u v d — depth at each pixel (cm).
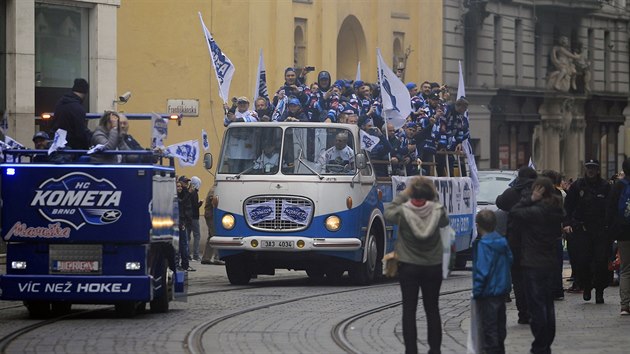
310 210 3944
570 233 3512
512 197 2953
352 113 4166
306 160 3988
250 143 4028
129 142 3128
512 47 10269
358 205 3994
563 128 11106
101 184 2850
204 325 2814
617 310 3309
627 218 3109
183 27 6378
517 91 10188
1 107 4728
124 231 2848
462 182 4925
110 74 5141
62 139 2892
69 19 5000
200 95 6406
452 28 8994
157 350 2402
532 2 10538
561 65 11000
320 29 7212
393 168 4425
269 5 6719
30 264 2875
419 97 4772
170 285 3112
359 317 3052
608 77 12175
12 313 3089
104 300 2861
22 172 2861
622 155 12512
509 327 2906
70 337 2578
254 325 2850
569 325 2952
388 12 8025
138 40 6316
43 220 2858
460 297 3688
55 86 4959
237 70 6469
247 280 4134
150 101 6341
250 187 3975
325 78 4366
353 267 4081
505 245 2244
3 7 4728
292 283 4200
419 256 2184
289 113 4175
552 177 3406
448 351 2478
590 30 11762
